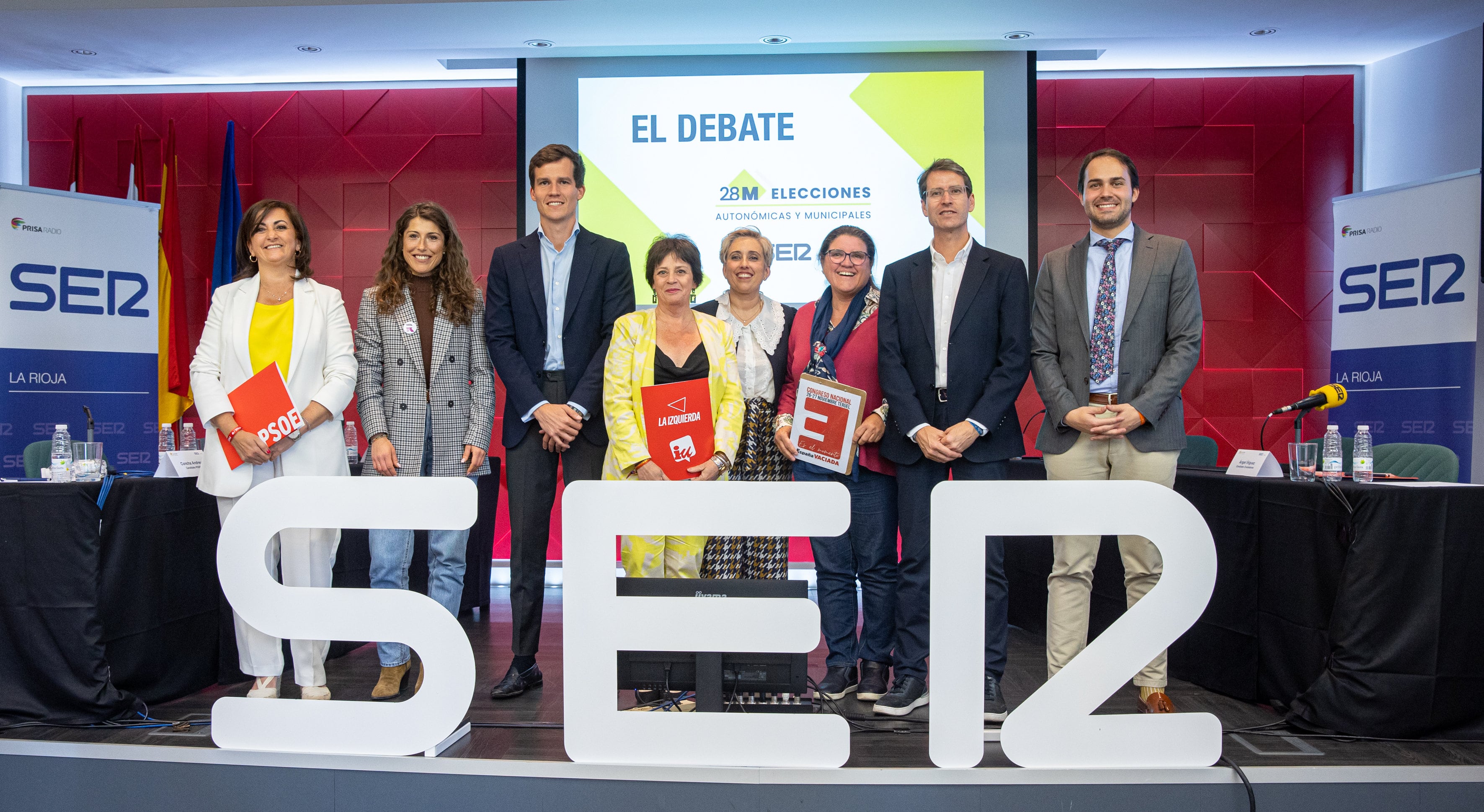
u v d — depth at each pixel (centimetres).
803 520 196
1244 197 516
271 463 246
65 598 235
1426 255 402
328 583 246
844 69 485
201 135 530
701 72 488
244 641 238
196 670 279
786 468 274
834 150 486
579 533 197
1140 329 242
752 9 420
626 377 251
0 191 390
